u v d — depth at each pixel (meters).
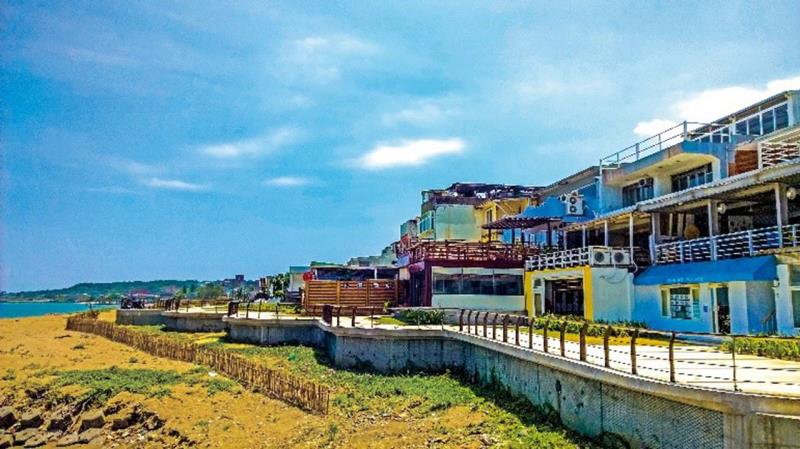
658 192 34.69
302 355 32.28
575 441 15.73
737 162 30.44
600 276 31.62
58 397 26.50
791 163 22.61
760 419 10.64
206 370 30.17
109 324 46.62
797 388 11.68
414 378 26.38
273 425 21.89
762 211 28.80
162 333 44.41
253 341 37.12
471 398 22.12
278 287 77.69
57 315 81.75
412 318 33.78
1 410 25.50
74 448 21.48
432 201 58.72
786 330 22.55
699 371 14.56
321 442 19.33
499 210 51.66
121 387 26.66
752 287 24.23
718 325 25.77
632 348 14.05
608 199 38.50
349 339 28.98
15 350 40.97
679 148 30.98
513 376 21.09
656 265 30.75
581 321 27.39
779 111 30.97
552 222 40.88
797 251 22.31
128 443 21.56
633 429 13.95
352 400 23.52
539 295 38.19
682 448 12.29
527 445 16.06
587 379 16.05
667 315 29.31
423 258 40.19
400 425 20.17
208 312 46.78
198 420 22.52
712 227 27.59
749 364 16.02
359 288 44.81
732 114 33.88
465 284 39.94
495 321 23.20
